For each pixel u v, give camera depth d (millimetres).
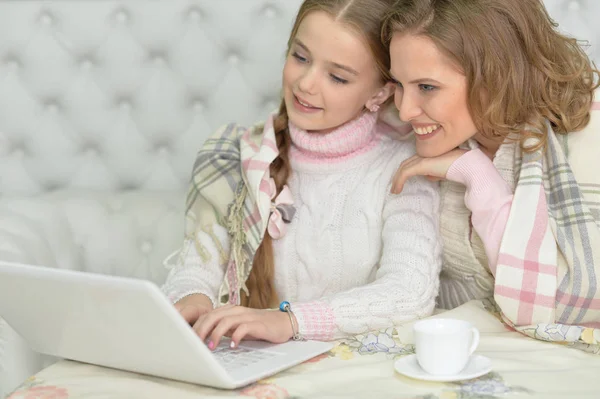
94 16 1931
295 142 1460
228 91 1948
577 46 1409
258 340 1208
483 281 1404
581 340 1172
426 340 995
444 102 1271
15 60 1976
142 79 1960
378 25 1340
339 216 1452
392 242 1356
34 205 1863
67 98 1975
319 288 1472
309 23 1346
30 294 1008
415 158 1372
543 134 1296
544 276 1230
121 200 1943
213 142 1600
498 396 953
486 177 1300
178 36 1932
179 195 1963
